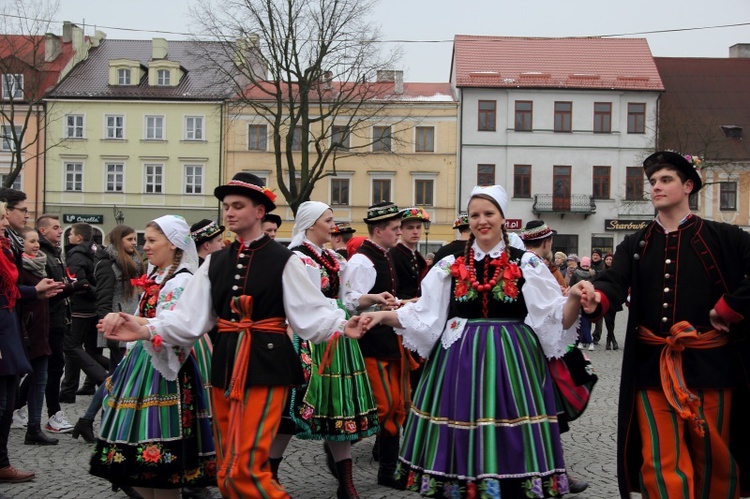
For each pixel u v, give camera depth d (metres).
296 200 29.31
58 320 7.21
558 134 38.62
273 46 28.78
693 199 38.81
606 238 38.78
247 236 4.11
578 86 38.34
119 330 3.92
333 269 5.77
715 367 3.84
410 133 38.81
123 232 7.75
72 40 42.78
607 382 10.80
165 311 4.11
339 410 5.11
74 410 8.36
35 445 6.73
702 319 3.87
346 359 5.28
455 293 4.12
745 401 3.90
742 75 42.34
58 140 39.06
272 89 39.56
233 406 3.88
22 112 39.59
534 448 3.85
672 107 40.34
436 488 3.88
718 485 3.92
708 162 36.44
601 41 40.94
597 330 16.19
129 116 39.25
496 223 4.12
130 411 4.28
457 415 3.90
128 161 39.28
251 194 4.02
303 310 4.00
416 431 4.05
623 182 38.72
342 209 39.06
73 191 39.44
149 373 4.32
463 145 38.62
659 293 3.95
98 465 4.27
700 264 3.90
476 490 3.79
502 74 38.97
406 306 4.20
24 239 6.54
